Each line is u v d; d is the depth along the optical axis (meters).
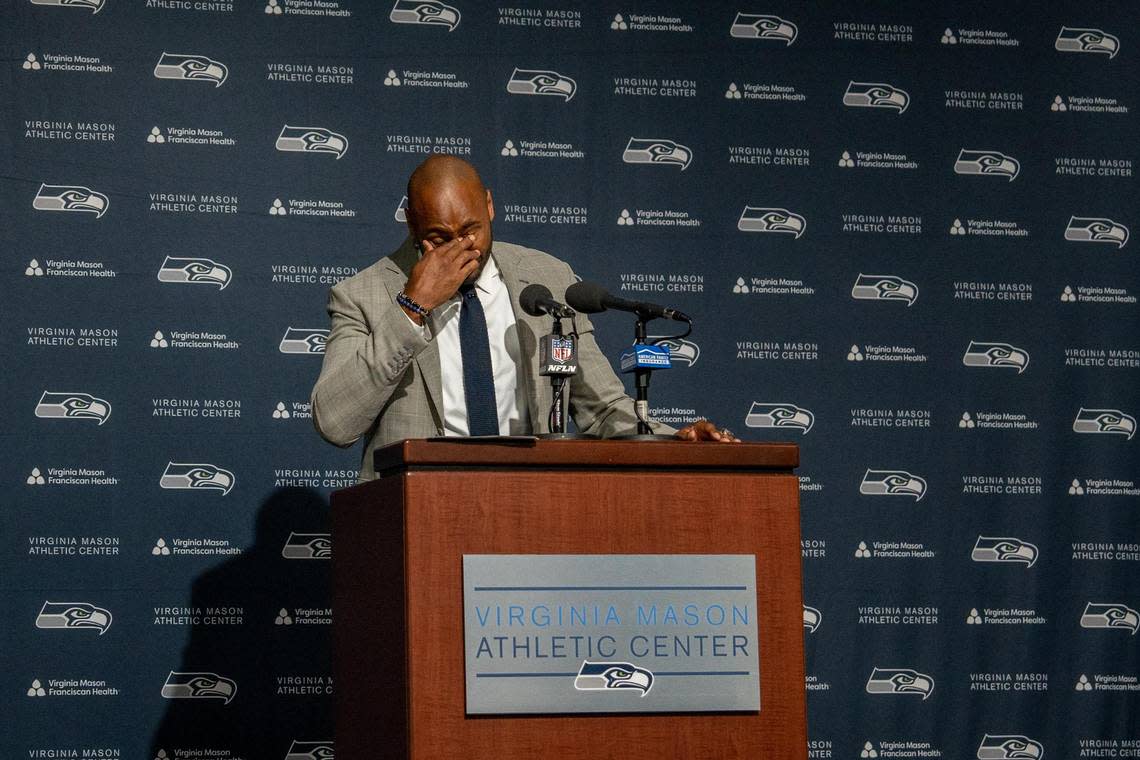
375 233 7.32
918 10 7.99
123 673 6.81
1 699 6.67
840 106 7.86
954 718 7.53
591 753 3.67
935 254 7.84
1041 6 8.09
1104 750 7.61
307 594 7.04
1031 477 7.75
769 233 7.70
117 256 7.04
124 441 6.95
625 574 3.75
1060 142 8.02
